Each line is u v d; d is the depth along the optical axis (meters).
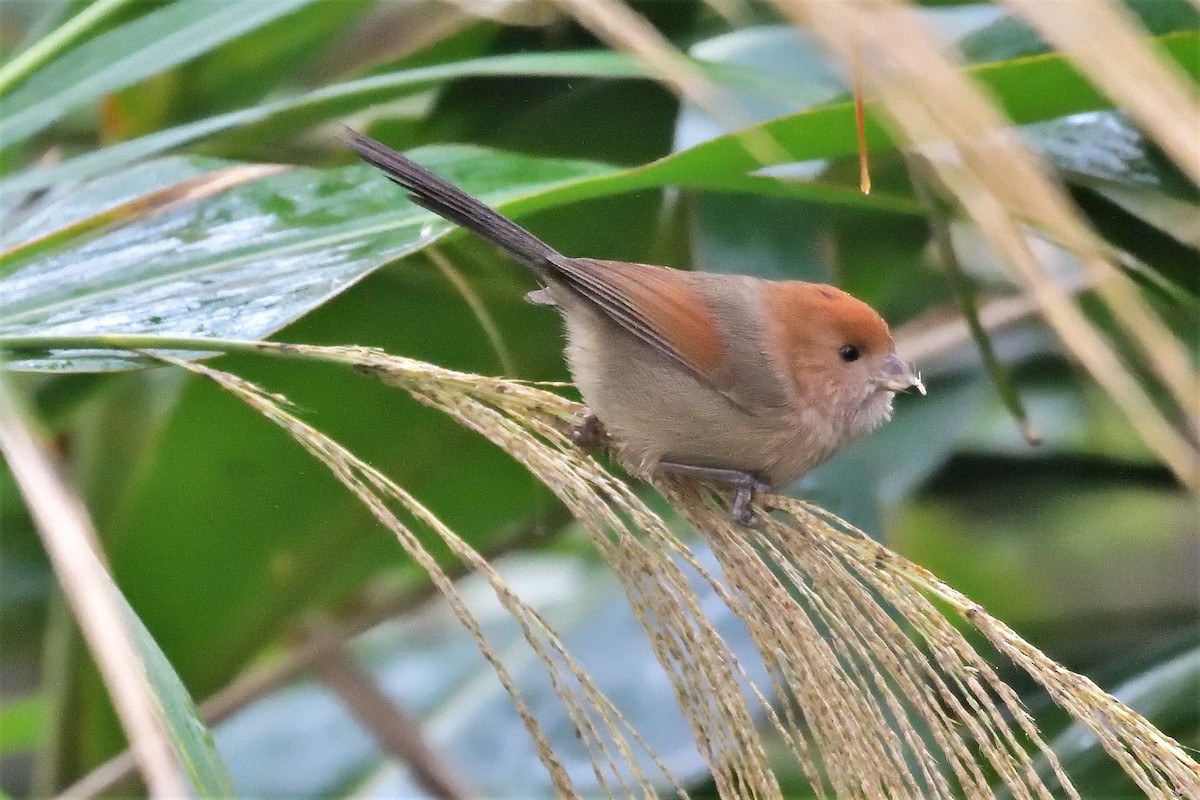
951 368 3.40
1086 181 3.34
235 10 3.34
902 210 3.33
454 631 3.45
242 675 3.40
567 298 3.34
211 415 3.35
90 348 3.27
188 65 3.39
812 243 3.38
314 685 3.45
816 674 3.25
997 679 3.25
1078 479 3.40
